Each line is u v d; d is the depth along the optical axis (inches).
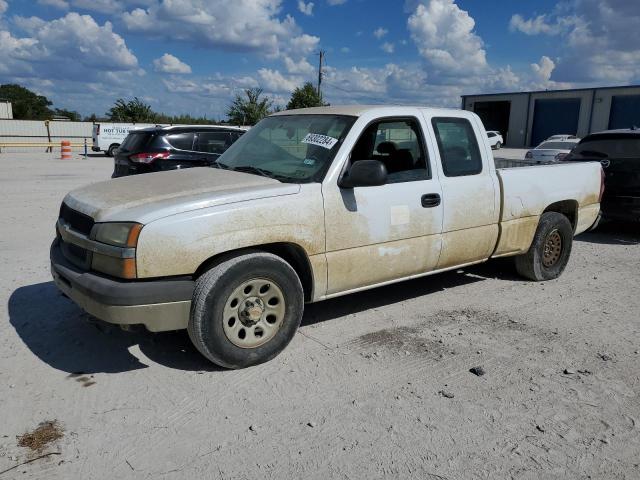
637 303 223.5
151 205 148.5
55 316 193.2
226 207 150.6
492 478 112.6
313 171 172.7
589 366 164.1
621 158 349.7
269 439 124.2
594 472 115.1
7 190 524.7
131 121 1827.0
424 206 192.2
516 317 204.5
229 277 148.7
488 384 151.5
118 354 165.3
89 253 149.0
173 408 136.2
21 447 119.3
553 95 2041.1
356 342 178.1
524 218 231.6
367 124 181.2
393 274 190.5
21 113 2488.9
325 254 170.2
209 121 1897.1
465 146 211.2
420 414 135.6
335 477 112.0
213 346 149.6
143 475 111.3
